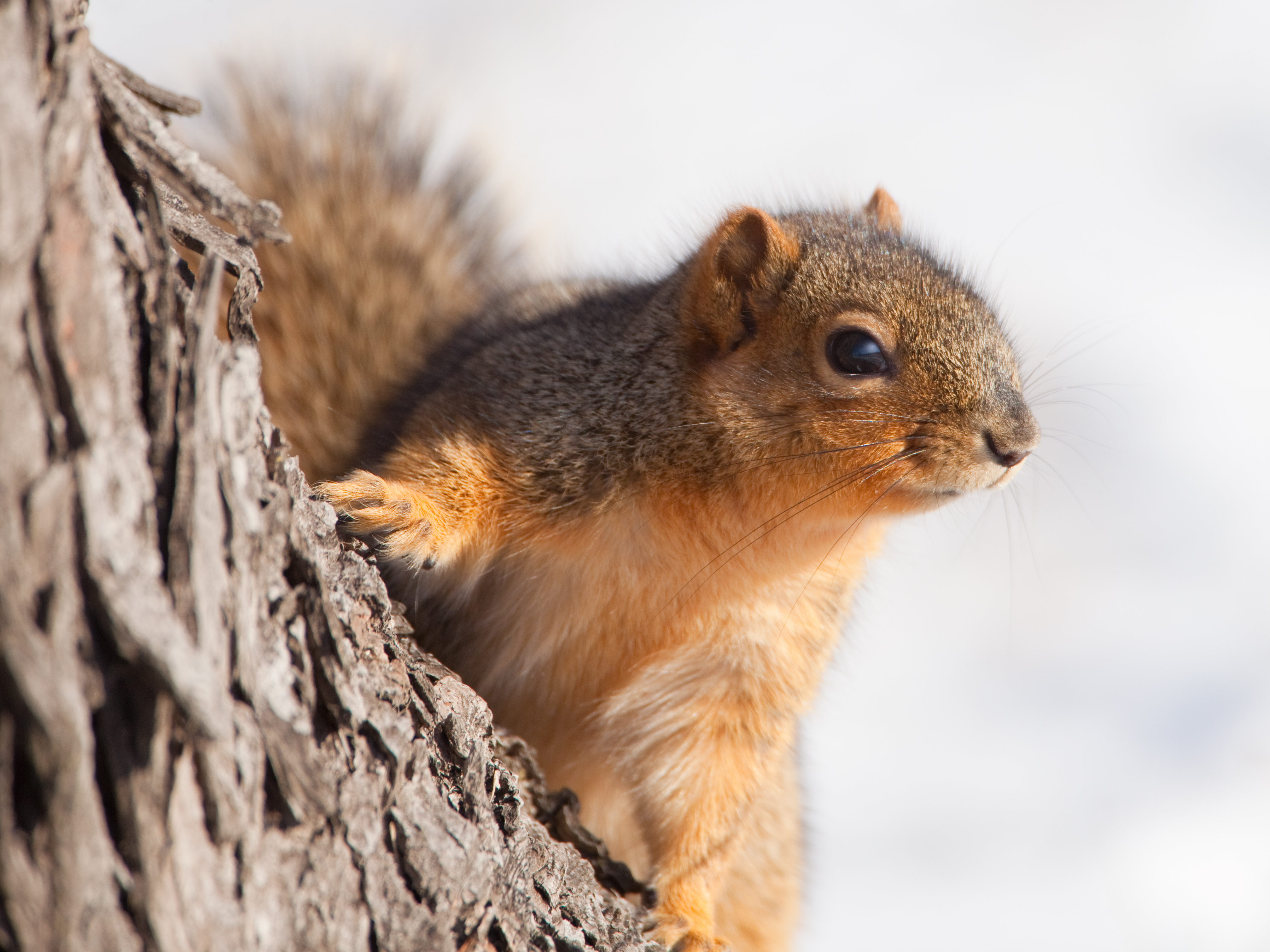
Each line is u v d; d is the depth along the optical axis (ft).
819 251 6.72
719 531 6.70
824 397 6.68
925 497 6.69
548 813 6.63
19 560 5.57
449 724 6.48
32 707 5.54
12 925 5.60
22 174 5.65
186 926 6.27
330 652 6.40
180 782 6.29
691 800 6.72
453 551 6.65
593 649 6.72
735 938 6.85
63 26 6.03
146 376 6.34
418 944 6.41
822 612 6.75
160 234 6.36
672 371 6.70
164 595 6.09
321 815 6.38
